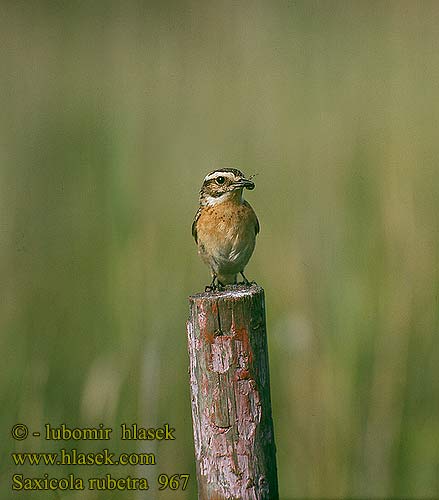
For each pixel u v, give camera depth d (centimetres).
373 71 1666
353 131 1475
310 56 1703
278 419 1116
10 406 1084
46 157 1513
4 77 1867
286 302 1214
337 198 1328
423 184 1373
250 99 1623
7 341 1177
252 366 696
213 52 1784
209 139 1527
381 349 1138
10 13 2142
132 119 1570
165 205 1411
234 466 697
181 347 1151
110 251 1293
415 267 1213
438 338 1161
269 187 1398
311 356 1127
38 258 1302
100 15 2120
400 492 1056
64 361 1163
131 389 1096
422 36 1742
